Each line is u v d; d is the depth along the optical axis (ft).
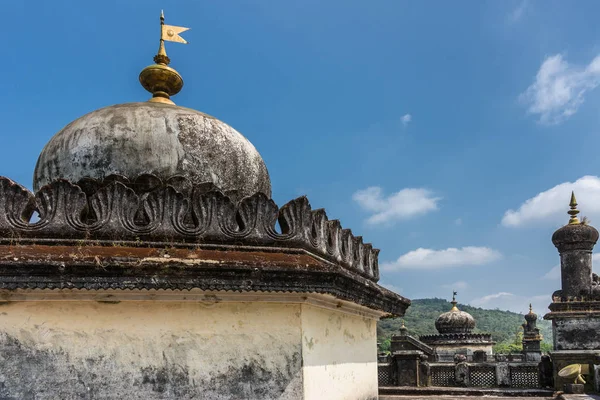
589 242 68.44
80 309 15.58
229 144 21.16
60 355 15.26
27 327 15.19
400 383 67.92
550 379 63.93
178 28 24.53
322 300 18.16
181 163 19.63
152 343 15.89
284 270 15.96
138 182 18.43
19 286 14.12
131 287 14.80
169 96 23.31
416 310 438.81
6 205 15.40
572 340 64.08
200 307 16.42
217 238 16.76
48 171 20.38
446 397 59.11
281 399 16.48
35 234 15.37
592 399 48.67
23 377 14.94
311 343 17.84
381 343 166.40
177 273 15.11
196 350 16.16
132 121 19.79
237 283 15.61
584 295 64.80
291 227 17.67
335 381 19.93
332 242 19.93
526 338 110.32
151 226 16.19
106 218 15.93
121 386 15.47
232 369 16.31
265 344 16.74
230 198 17.67
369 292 20.70
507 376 67.21
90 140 19.53
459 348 104.53
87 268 14.43
